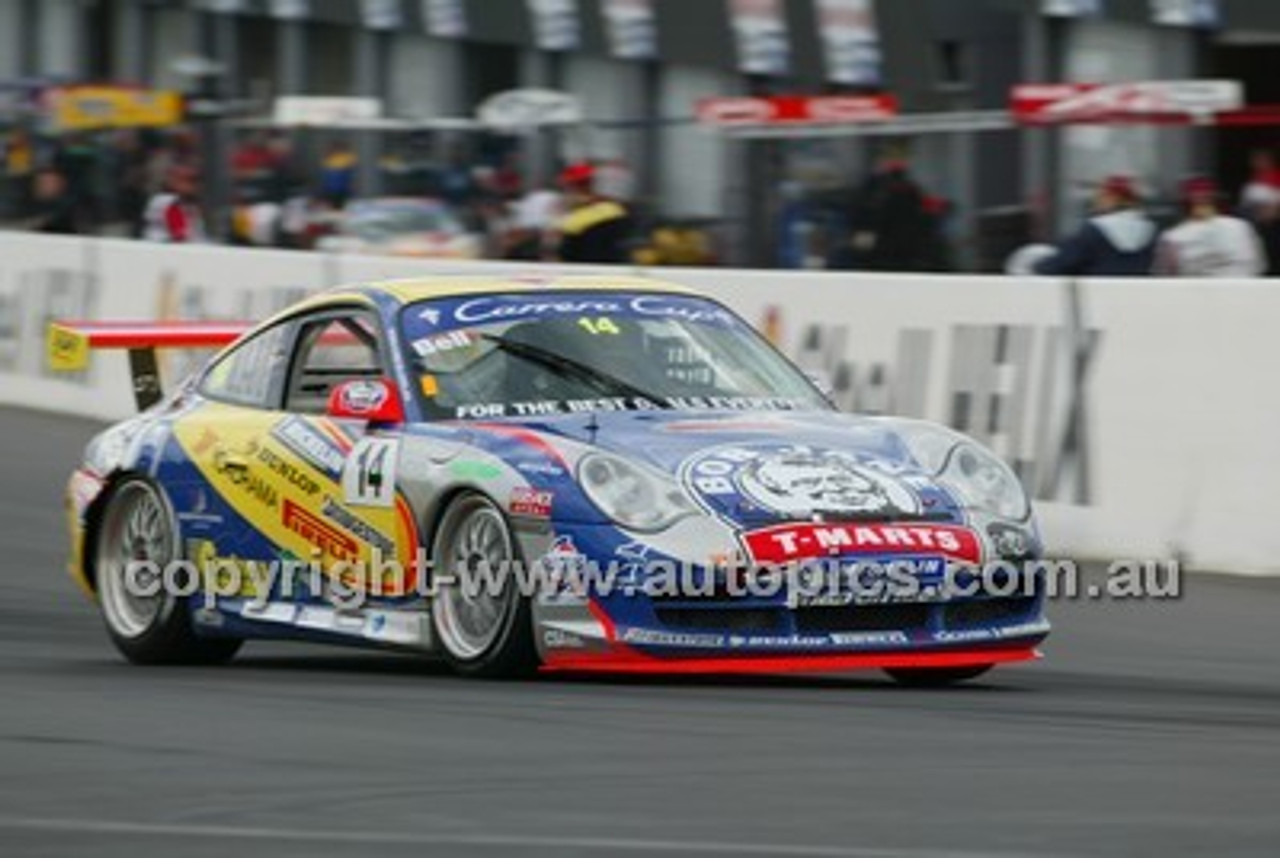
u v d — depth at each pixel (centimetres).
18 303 4175
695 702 1688
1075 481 2638
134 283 3947
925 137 3266
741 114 3434
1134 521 2591
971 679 1881
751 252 3431
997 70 4431
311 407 2005
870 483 1797
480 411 1895
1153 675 1938
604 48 5309
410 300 1989
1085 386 2630
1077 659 2034
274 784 1356
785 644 1734
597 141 3666
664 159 3569
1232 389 2531
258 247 4188
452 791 1331
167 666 2064
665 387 1930
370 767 1409
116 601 2109
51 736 1536
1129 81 4297
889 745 1488
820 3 4734
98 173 4559
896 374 2817
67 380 4025
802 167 3378
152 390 2280
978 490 1833
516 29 5541
